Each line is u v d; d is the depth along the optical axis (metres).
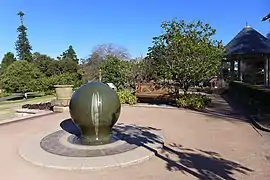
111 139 7.16
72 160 5.56
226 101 16.20
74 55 58.53
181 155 6.00
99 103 6.54
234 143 6.93
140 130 8.38
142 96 15.66
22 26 55.66
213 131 8.31
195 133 8.08
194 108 13.19
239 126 9.00
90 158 5.66
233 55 21.72
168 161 5.63
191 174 4.91
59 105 12.81
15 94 29.78
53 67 39.50
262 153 6.07
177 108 13.44
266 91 11.95
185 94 14.30
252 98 13.78
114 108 6.77
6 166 5.48
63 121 10.33
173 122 9.87
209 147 6.60
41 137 7.60
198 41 13.59
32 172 5.15
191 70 13.34
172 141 7.20
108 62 20.05
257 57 22.83
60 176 4.95
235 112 12.01
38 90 30.69
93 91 6.66
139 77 18.81
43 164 5.39
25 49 55.44
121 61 19.86
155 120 10.32
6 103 21.27
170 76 13.76
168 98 15.19
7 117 13.00
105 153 5.98
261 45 21.55
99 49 39.84
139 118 10.80
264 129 8.34
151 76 17.48
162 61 13.91
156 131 8.27
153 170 5.15
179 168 5.21
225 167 5.23
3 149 6.67
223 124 9.37
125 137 7.42
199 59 13.32
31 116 11.44
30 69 31.44
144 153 5.94
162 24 15.27
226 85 22.95
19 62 31.44
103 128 6.72
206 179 4.68
